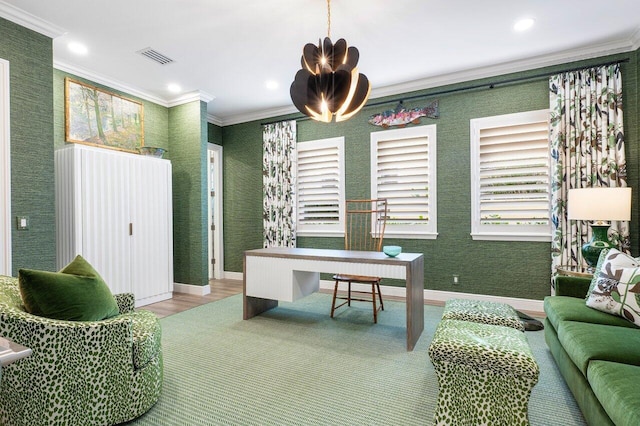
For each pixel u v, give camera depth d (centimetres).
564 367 204
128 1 265
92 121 402
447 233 421
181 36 320
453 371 169
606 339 176
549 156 367
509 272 389
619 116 334
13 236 274
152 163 435
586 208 288
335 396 205
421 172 436
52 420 156
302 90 224
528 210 379
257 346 282
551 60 364
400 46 343
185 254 484
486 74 397
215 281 567
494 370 161
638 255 330
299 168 520
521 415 157
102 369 169
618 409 125
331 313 362
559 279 266
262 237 560
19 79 278
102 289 202
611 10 281
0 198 265
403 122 444
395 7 276
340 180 487
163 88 452
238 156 580
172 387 215
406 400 201
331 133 495
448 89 419
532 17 292
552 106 361
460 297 414
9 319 157
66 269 205
